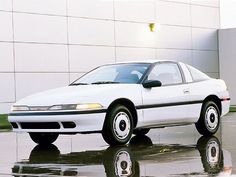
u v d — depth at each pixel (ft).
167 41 77.25
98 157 23.73
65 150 26.94
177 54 78.74
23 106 27.86
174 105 30.48
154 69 30.37
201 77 33.01
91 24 67.46
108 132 27.43
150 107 29.17
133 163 21.53
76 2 65.92
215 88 33.45
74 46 65.67
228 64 84.33
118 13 70.69
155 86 29.07
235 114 57.77
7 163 22.41
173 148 26.58
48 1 63.16
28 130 27.84
